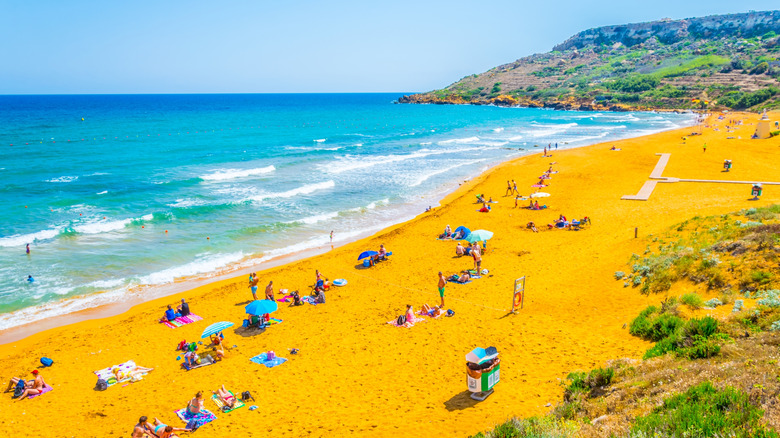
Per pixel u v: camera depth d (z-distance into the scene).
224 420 13.13
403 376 14.80
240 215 36.75
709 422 7.43
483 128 107.31
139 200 39.84
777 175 41.09
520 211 36.25
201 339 18.95
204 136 89.69
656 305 16.59
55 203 38.09
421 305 20.64
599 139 82.00
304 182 48.47
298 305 21.67
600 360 13.74
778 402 7.57
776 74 149.50
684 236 22.59
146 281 25.16
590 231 29.44
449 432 11.14
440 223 34.16
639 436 7.52
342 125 120.38
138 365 16.98
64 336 19.39
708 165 47.41
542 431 8.88
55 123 114.75
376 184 48.47
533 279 22.38
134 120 127.25
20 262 26.77
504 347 15.78
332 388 14.48
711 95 147.88
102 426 13.45
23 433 13.24
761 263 16.05
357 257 27.95
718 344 11.38
